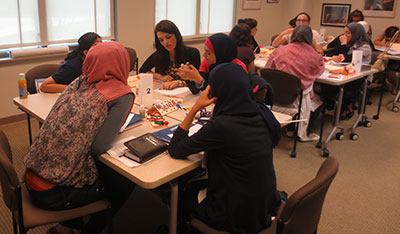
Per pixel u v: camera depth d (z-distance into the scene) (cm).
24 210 157
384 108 471
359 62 349
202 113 203
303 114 326
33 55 365
